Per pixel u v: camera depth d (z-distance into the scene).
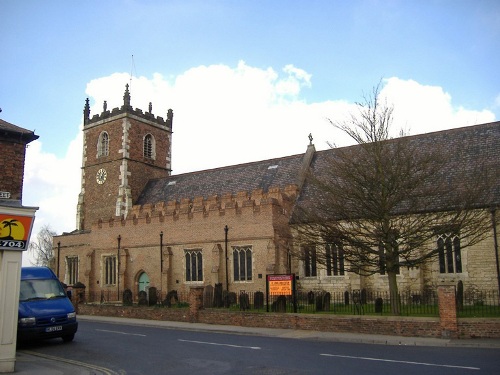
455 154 30.97
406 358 14.20
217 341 18.77
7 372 12.86
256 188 39.25
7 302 13.17
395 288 21.78
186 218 37.56
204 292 30.61
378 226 22.16
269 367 13.09
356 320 20.27
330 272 33.06
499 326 17.70
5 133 19.06
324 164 38.00
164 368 13.35
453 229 21.52
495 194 26.58
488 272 27.69
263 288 32.94
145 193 47.78
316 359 14.27
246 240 34.25
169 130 52.97
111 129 49.00
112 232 41.78
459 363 13.22
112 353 16.22
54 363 14.58
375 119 26.36
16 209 13.50
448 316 18.27
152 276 38.66
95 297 41.81
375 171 22.19
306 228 24.73
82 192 50.38
